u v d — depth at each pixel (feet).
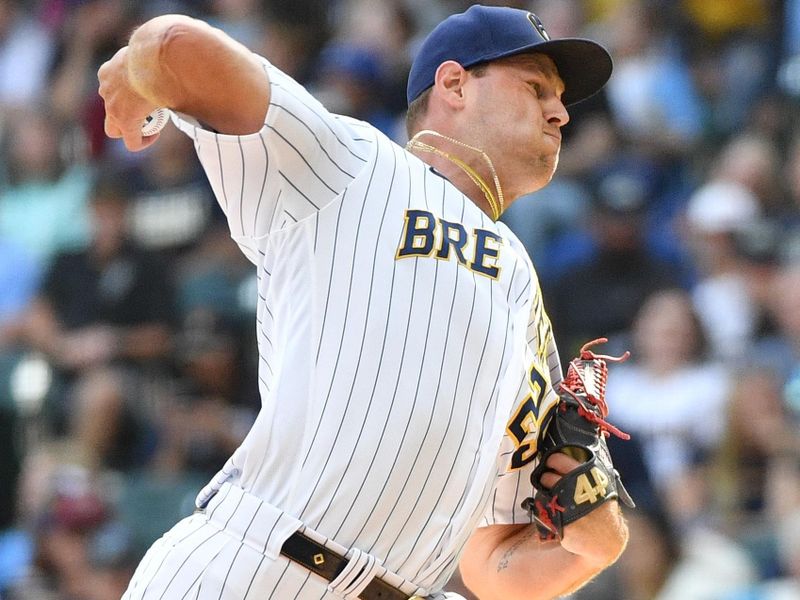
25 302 123.65
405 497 36.63
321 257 37.09
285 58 135.54
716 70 141.38
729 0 144.77
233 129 36.50
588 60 42.16
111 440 103.81
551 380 43.70
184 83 35.19
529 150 41.32
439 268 37.70
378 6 138.21
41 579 93.66
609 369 101.65
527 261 41.19
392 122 123.75
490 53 41.34
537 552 42.55
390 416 36.37
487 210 41.39
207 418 103.60
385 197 37.83
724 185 115.96
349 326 36.70
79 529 93.71
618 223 106.42
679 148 124.26
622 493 41.73
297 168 36.91
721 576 82.23
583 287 106.22
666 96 133.90
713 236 109.91
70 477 97.91
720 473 92.89
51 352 112.16
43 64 151.23
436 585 38.11
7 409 106.63
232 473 37.65
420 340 36.96
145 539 96.94
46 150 134.21
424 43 42.65
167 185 118.62
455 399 37.17
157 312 112.37
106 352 110.93
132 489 99.19
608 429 41.75
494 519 43.14
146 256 114.62
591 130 120.37
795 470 91.09
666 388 98.27
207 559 36.24
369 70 123.65
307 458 36.27
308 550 35.91
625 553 81.35
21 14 157.69
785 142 128.06
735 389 94.02
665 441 96.94
